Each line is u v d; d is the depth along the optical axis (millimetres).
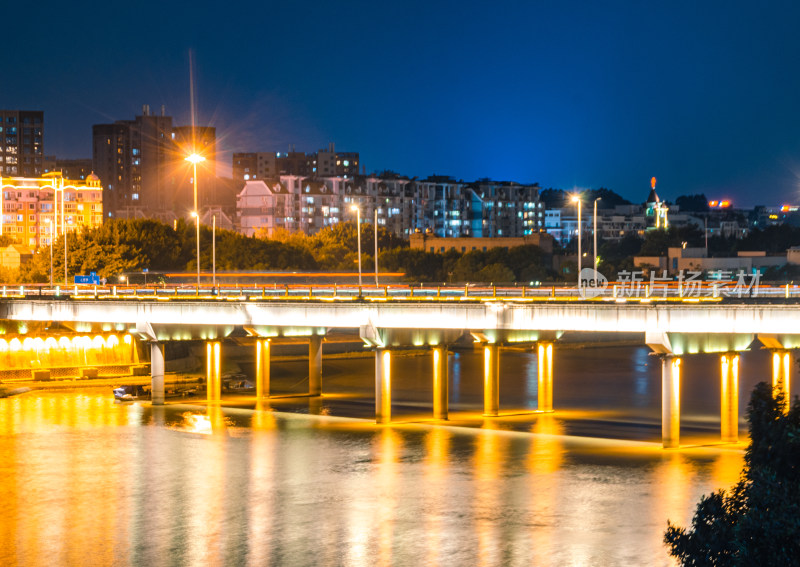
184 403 129250
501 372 163000
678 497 76750
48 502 78812
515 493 79125
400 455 93750
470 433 104562
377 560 63844
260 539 68562
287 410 122875
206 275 198125
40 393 138125
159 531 70688
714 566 39594
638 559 63156
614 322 94500
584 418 114250
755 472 39906
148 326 126688
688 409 118188
